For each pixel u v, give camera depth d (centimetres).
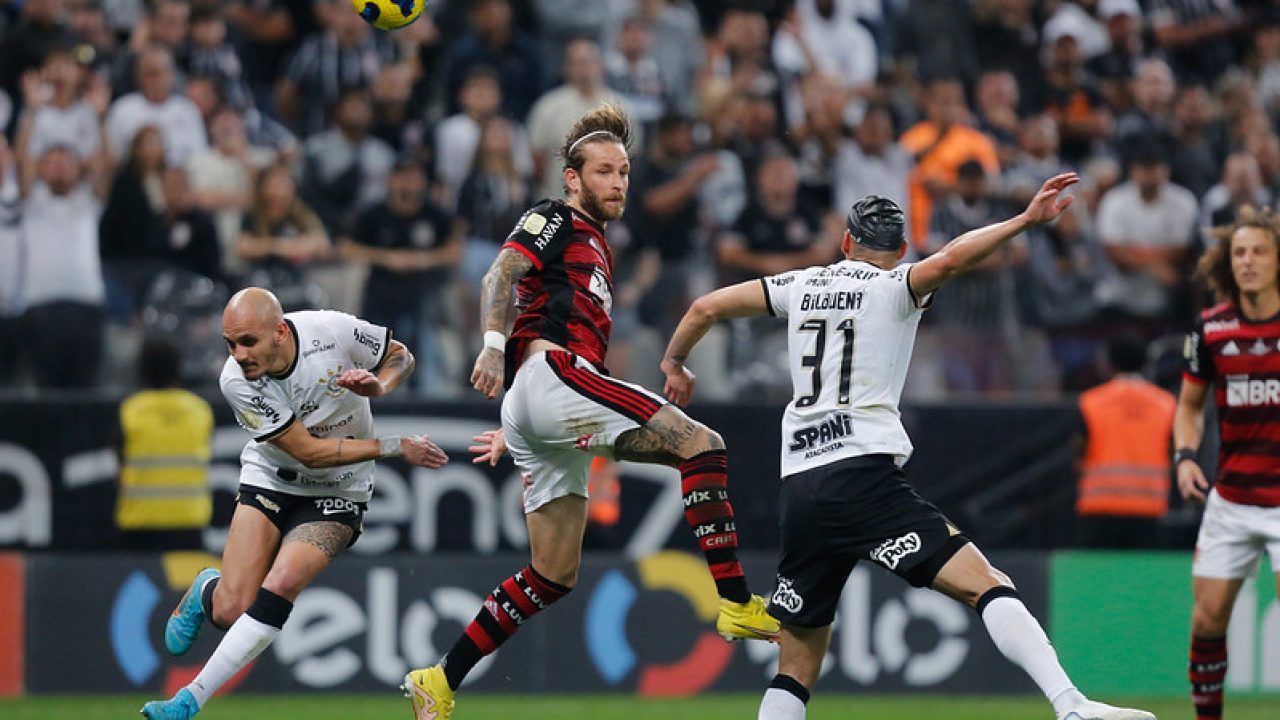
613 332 3953
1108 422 4012
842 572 2275
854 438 2206
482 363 2195
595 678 3934
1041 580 4025
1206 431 4028
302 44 5184
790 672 2316
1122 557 4047
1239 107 5262
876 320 2223
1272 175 5106
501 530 4003
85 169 4016
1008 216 4419
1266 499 2725
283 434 2461
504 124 4288
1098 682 4025
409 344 3975
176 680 3841
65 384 3906
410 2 2530
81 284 3928
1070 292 4228
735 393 4006
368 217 4016
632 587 3966
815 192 4566
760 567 3916
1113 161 4984
